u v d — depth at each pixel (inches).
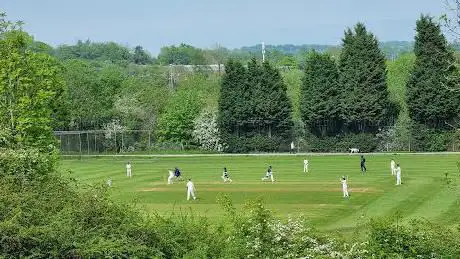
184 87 6668.3
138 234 783.1
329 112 4886.8
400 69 5634.8
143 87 6205.7
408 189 2437.3
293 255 807.7
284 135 5103.3
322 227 1647.4
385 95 4835.1
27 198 791.1
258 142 5049.2
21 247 727.1
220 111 5103.3
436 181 2664.9
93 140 5334.6
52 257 729.6
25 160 987.3
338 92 4889.3
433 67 4544.8
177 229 836.0
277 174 3223.4
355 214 1886.1
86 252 728.3
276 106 5027.1
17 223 732.0
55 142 1823.3
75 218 783.1
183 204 2167.8
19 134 1633.9
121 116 5615.2
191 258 773.3
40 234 729.0
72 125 5718.5
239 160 4259.4
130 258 745.0
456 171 3078.2
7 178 876.6
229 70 5093.5
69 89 5669.3
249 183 2802.7
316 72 4926.2
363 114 4810.5
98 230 765.9
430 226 901.8
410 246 850.8
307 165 3479.3
